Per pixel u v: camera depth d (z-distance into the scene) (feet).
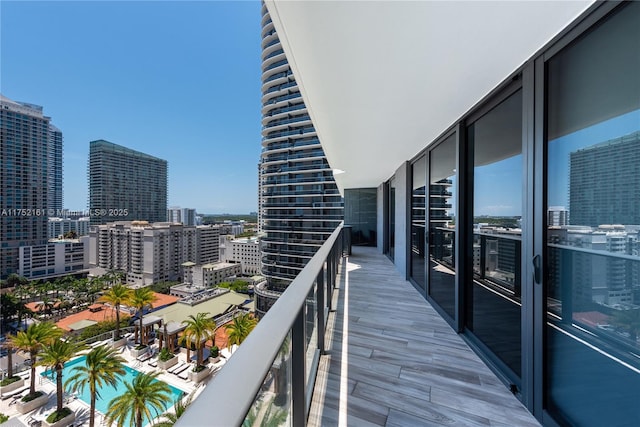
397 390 5.88
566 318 4.52
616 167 3.67
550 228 4.85
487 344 7.23
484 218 7.59
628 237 3.52
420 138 10.54
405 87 6.36
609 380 3.81
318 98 6.95
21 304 78.18
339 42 4.67
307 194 79.00
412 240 14.71
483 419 5.10
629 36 3.51
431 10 3.89
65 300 89.66
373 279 15.08
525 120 5.34
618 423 3.67
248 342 2.19
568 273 4.48
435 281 11.10
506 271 6.54
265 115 87.15
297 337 3.87
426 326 9.08
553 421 4.68
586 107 4.11
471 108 7.65
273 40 83.82
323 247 7.91
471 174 8.32
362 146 11.60
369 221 27.14
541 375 4.95
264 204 86.84
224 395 1.48
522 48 4.85
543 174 4.89
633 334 3.47
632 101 3.48
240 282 114.11
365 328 8.92
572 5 3.83
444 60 5.25
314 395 5.71
